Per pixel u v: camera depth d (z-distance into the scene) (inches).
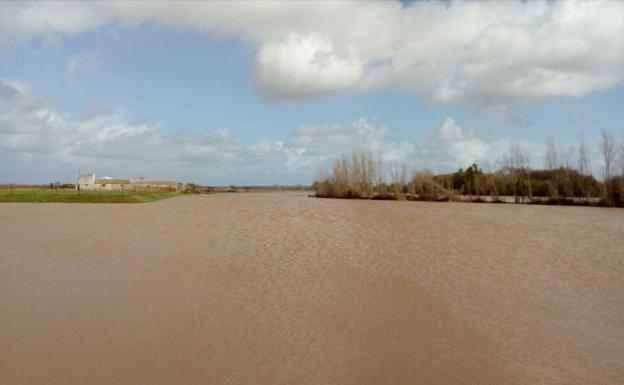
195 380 405.1
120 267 864.3
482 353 476.1
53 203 2940.5
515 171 3282.5
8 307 606.5
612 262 955.3
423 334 527.2
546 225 1658.5
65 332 515.8
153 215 2065.7
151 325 541.0
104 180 5930.1
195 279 772.6
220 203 3371.1
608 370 439.8
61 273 809.5
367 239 1270.9
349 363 445.7
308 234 1376.7
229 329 531.5
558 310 624.1
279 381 406.0
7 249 1060.5
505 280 790.5
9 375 409.4
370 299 663.1
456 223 1723.7
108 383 397.1
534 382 414.6
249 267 874.8
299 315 585.6
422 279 789.2
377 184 4271.7
